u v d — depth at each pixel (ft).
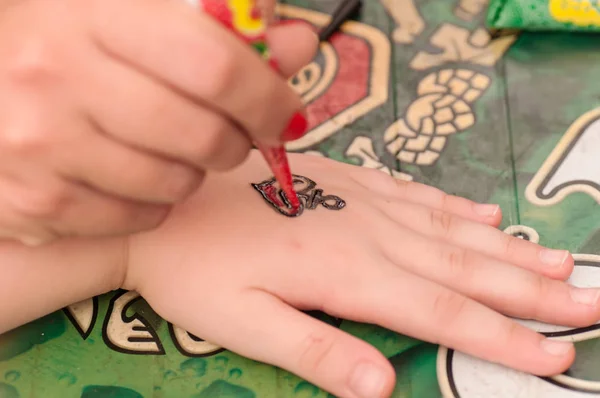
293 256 1.02
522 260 1.06
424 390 0.99
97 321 1.05
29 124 0.81
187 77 0.78
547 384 0.98
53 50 0.80
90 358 1.02
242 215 1.04
